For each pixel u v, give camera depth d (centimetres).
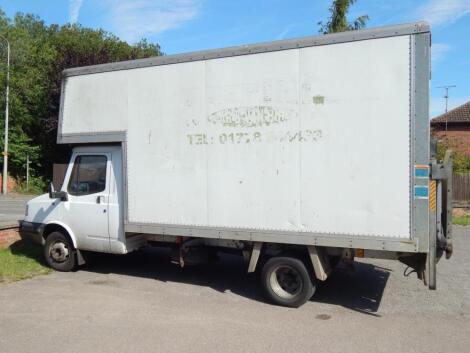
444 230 617
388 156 562
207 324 561
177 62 689
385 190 564
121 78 739
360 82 573
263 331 539
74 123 786
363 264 894
